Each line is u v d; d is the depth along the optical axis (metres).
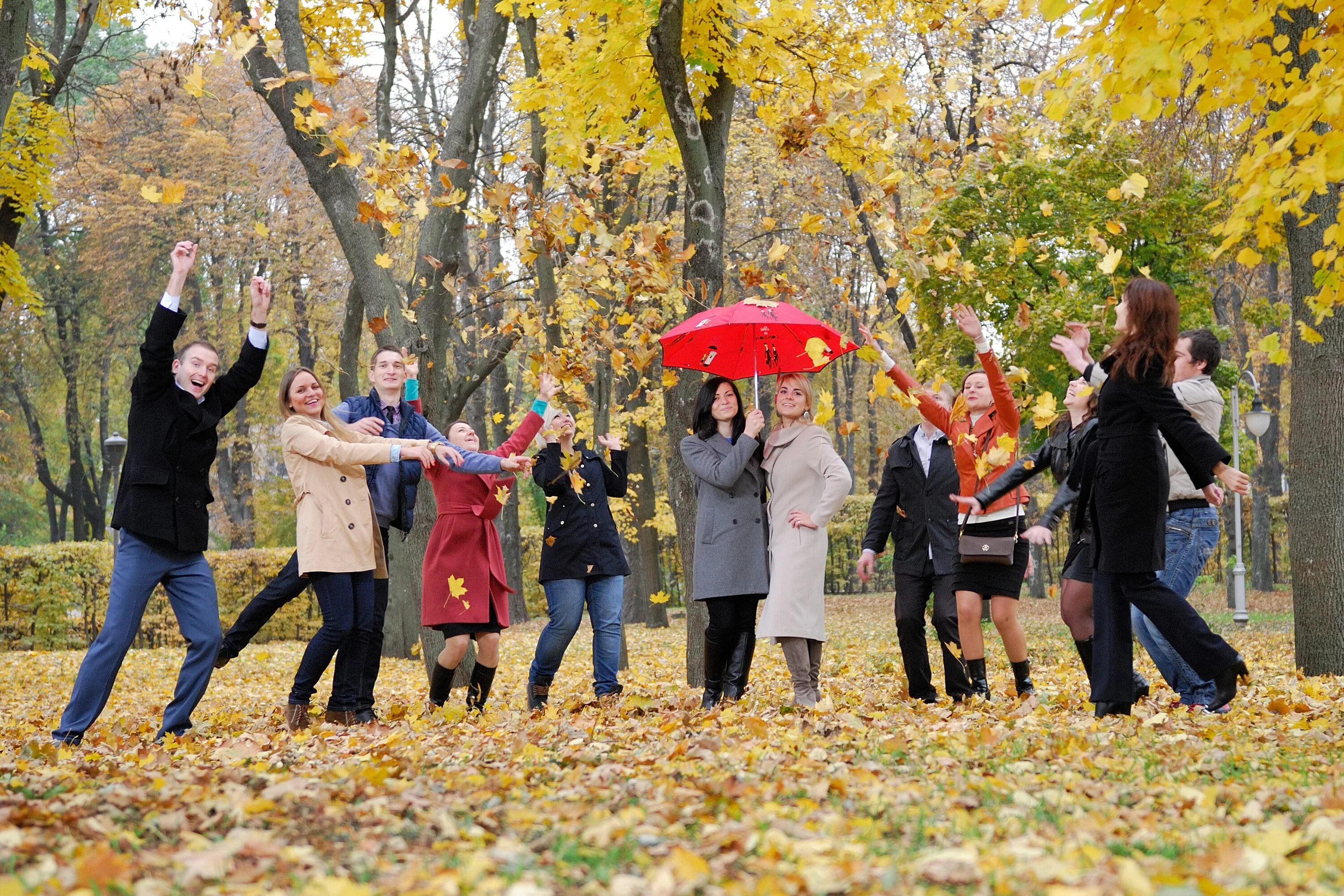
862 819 3.05
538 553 30.08
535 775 3.83
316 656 6.00
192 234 27.06
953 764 3.97
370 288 8.93
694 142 8.07
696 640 8.38
